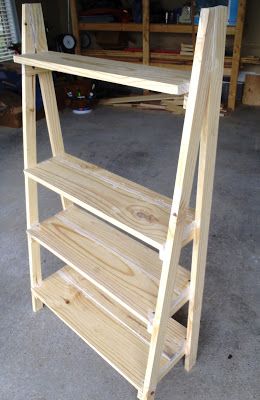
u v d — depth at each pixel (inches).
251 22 168.9
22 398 50.6
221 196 98.7
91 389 51.6
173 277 37.8
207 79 29.0
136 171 113.1
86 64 38.5
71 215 60.5
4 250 78.9
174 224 33.9
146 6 159.0
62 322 61.8
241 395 50.6
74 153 125.6
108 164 117.7
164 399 50.1
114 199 43.6
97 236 55.7
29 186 53.0
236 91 174.6
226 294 67.3
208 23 26.1
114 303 57.3
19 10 168.9
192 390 51.3
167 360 49.8
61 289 62.0
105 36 184.7
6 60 171.0
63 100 171.3
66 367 54.6
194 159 32.0
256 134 141.0
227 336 59.2
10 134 142.4
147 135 142.2
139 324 54.5
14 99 146.6
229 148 128.8
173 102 166.7
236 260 75.4
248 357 55.7
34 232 56.1
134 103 177.2
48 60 40.6
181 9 165.3
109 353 51.3
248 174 110.7
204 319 62.2
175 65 169.3
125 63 39.7
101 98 183.0
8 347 57.6
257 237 82.2
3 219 89.5
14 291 68.3
